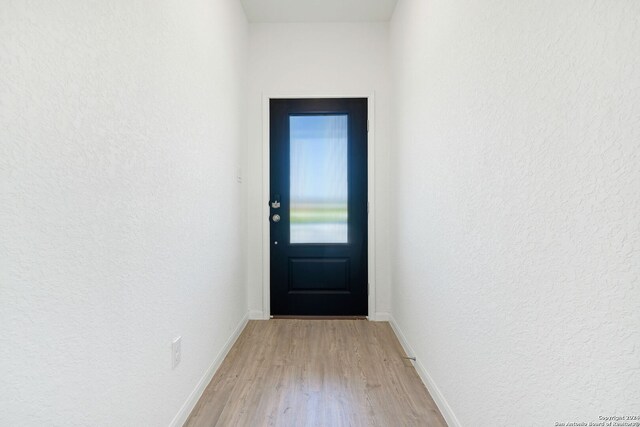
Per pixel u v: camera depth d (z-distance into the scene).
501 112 1.07
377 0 2.61
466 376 1.33
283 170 2.97
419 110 1.99
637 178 0.62
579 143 0.75
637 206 0.62
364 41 2.92
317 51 2.92
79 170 0.88
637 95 0.62
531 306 0.92
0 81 0.67
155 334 1.27
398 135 2.53
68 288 0.84
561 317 0.81
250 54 2.92
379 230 2.92
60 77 0.81
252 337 2.52
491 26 1.14
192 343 1.63
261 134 2.94
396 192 2.60
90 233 0.92
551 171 0.84
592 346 0.72
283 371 1.99
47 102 0.78
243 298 2.73
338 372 1.98
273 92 2.93
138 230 1.16
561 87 0.80
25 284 0.73
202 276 1.77
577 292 0.76
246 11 2.75
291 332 2.62
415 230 2.07
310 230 3.00
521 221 0.97
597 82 0.70
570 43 0.77
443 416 1.56
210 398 1.71
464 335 1.35
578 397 0.76
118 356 1.04
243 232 2.73
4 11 0.68
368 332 2.63
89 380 0.91
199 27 1.73
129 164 1.10
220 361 2.07
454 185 1.46
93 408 0.93
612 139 0.67
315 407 1.64
